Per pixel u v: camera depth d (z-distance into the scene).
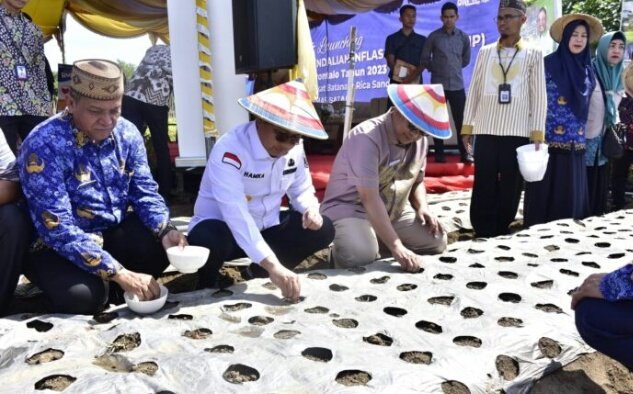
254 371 1.58
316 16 8.21
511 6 3.52
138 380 1.46
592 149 4.43
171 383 1.48
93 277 2.00
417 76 6.21
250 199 2.36
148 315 1.97
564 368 1.87
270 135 2.12
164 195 4.73
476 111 3.83
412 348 1.77
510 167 3.72
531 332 1.91
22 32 3.61
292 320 1.96
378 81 7.78
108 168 2.11
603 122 4.38
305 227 2.42
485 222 3.91
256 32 3.70
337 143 6.64
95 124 1.88
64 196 1.93
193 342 1.74
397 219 2.99
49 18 8.12
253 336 1.83
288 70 4.11
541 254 2.86
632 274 1.58
